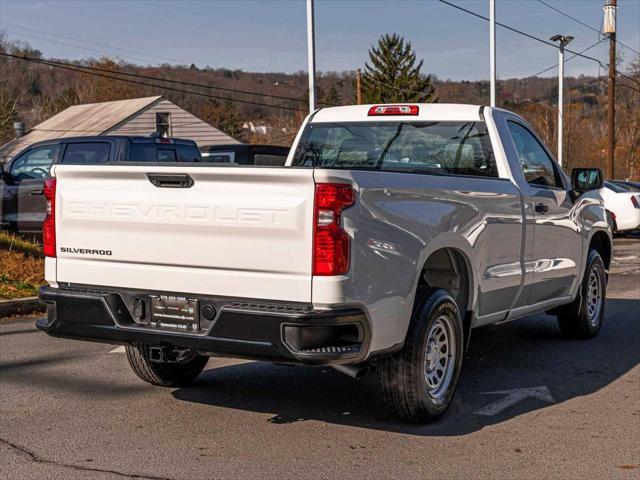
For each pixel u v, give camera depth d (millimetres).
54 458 4941
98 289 5445
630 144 61938
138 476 4648
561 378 7105
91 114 48719
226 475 4676
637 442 5348
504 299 6750
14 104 58531
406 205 5277
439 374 5812
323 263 4699
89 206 5402
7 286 10719
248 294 4902
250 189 4863
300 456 5016
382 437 5410
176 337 5066
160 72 91875
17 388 6582
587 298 8641
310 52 21547
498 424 5734
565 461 4973
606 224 8883
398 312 5180
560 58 37031
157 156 13023
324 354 4727
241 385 6723
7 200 13398
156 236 5164
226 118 93562
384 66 71812
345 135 7379
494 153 6859
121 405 6105
